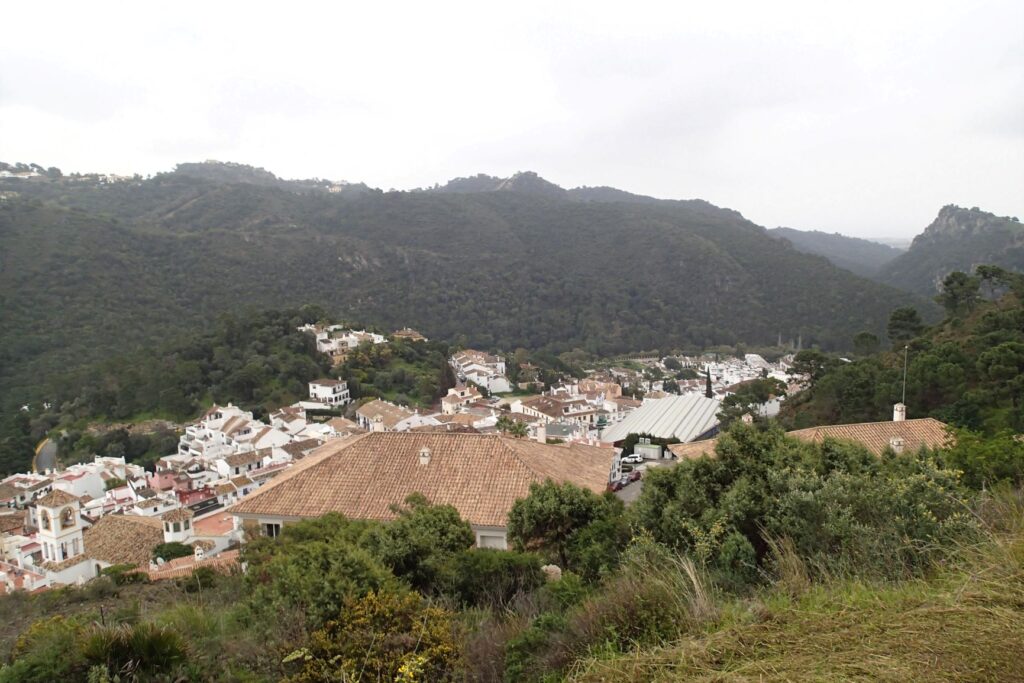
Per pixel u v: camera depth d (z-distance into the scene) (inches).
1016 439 440.1
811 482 277.9
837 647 139.9
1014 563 169.5
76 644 225.6
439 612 247.3
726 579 235.0
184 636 251.0
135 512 1429.6
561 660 185.6
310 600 250.8
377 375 3213.6
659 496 340.8
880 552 214.1
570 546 393.7
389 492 672.4
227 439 2202.3
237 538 1078.4
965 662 125.0
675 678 139.9
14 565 1183.6
